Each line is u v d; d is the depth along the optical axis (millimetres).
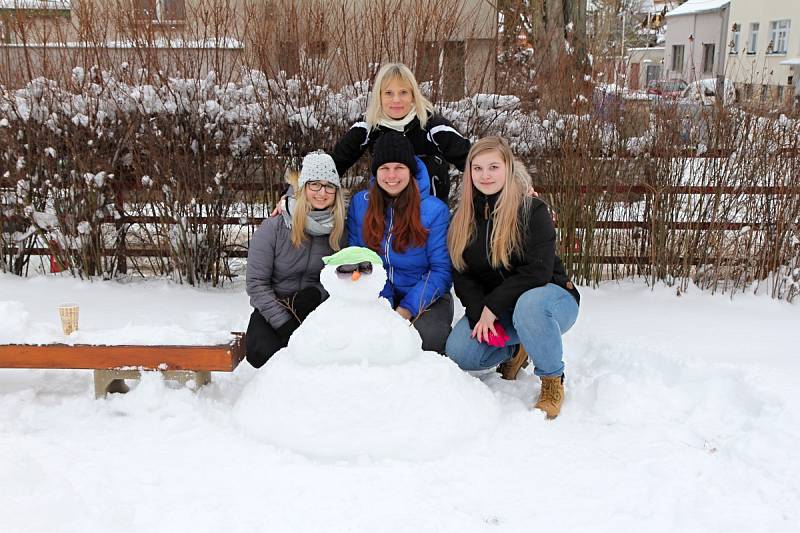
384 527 2475
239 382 3775
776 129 5535
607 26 7062
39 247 6094
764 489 2746
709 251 5723
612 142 5668
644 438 3174
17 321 3549
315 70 5621
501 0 7750
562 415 3443
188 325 4680
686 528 2520
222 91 5453
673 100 5750
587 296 5594
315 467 2863
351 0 6398
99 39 5762
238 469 2855
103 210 5707
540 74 6004
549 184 5762
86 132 5547
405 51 5828
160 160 5492
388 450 2932
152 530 2449
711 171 5609
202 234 5660
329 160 3785
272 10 5793
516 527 2514
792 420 3172
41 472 2623
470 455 2990
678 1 31406
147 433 3158
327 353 3113
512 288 3498
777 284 5547
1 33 5957
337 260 3176
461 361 3723
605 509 2633
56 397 3541
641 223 5816
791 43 21906
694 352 4254
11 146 5605
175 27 5910
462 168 4363
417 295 3871
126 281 5816
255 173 5641
